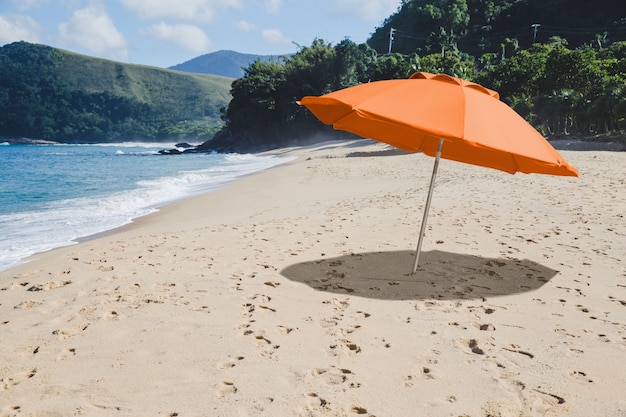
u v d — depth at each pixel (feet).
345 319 15.71
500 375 12.06
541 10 457.27
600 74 196.13
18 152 317.22
